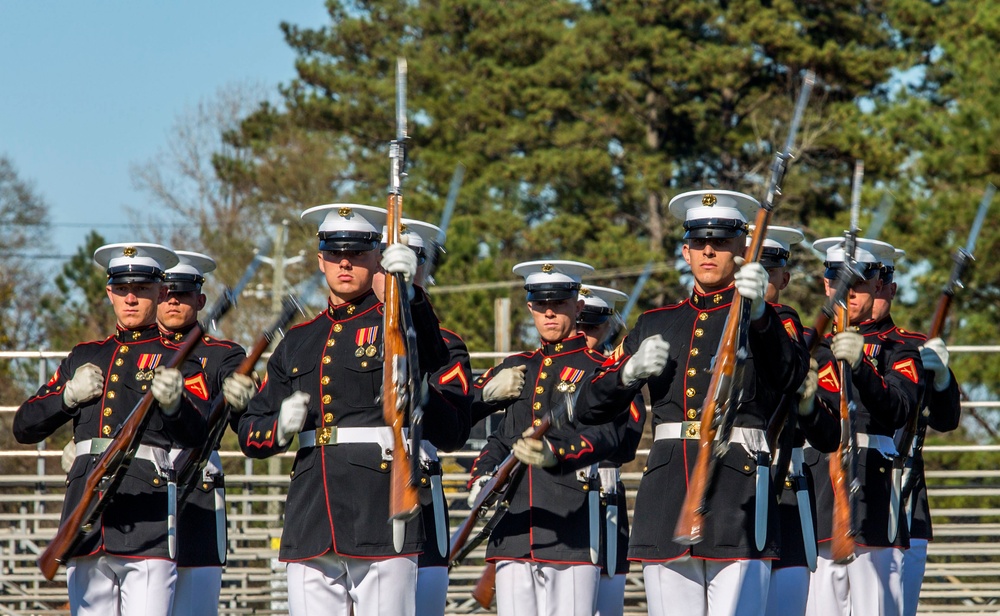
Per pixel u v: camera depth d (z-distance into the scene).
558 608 24.30
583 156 94.56
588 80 100.94
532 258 98.88
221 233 121.50
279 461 47.88
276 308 85.25
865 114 89.31
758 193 96.75
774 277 25.06
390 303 18.52
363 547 19.52
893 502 24.61
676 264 95.19
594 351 25.47
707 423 18.52
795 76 97.81
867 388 22.67
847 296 23.89
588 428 23.14
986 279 66.31
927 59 95.56
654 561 19.89
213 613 24.36
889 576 24.80
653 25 98.69
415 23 116.06
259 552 36.81
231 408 21.84
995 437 69.69
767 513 19.41
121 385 23.11
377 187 113.19
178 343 24.33
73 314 107.44
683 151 102.56
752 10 94.62
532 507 24.31
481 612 37.16
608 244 91.56
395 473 18.39
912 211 69.38
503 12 108.12
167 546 22.44
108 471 21.47
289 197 119.19
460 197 100.12
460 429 21.20
